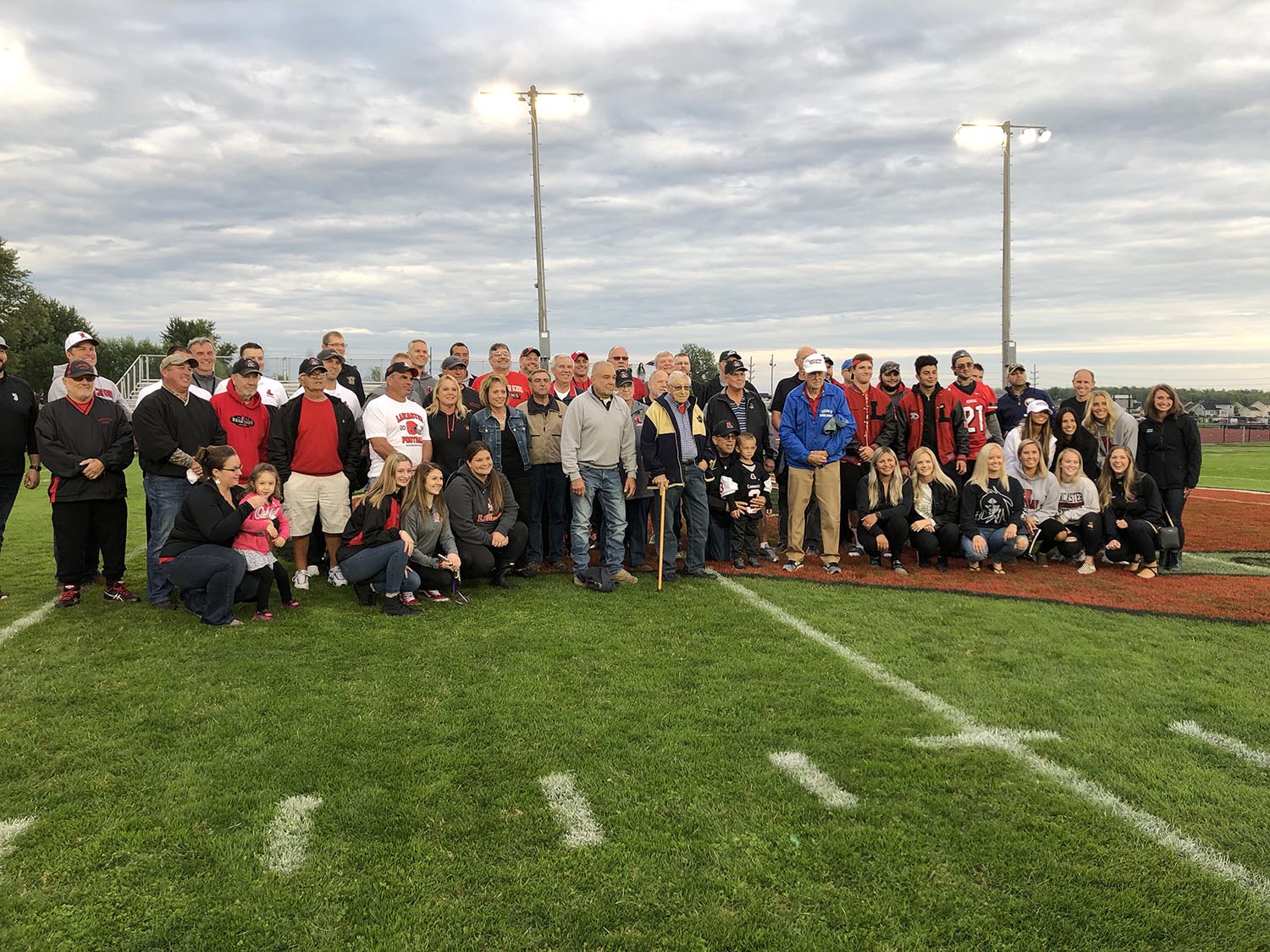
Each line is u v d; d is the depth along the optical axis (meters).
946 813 3.23
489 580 7.27
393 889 2.74
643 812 3.23
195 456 6.20
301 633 5.63
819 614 6.16
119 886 2.75
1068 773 3.57
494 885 2.76
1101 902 2.67
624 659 5.07
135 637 5.50
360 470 7.51
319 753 3.74
